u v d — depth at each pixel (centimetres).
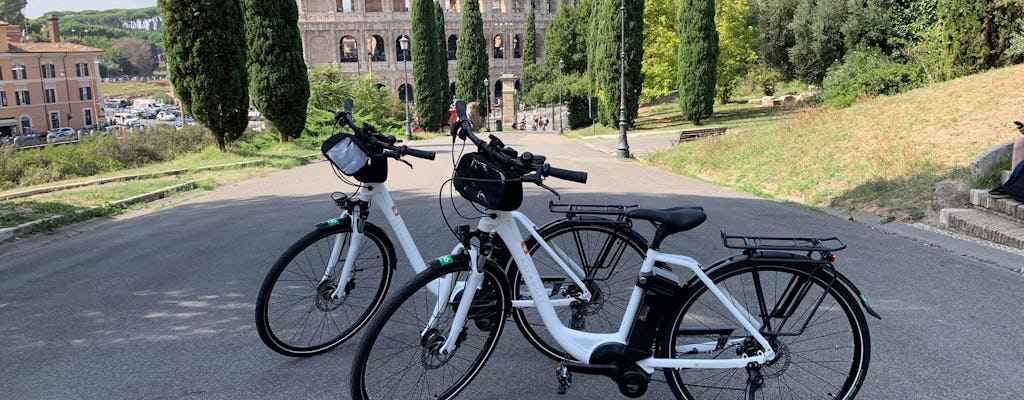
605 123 3994
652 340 309
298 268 397
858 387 311
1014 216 694
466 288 312
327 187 1234
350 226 394
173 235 782
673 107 5050
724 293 303
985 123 1118
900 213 827
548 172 288
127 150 2070
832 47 3148
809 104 3575
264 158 1866
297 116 2303
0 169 1702
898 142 1153
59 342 436
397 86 8388
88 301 524
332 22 8088
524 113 7506
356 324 414
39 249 730
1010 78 1376
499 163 295
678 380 313
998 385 356
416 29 4734
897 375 368
